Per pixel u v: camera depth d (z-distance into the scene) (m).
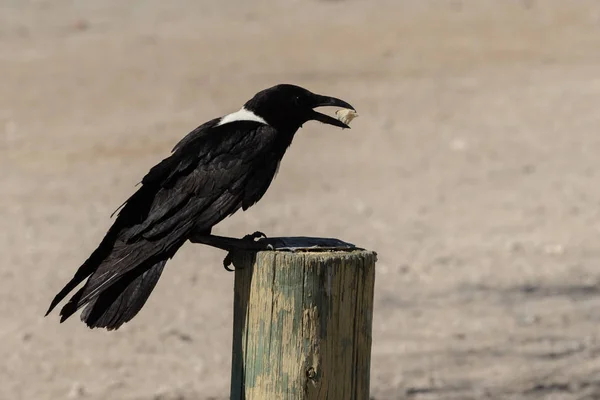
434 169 18.12
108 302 5.90
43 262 13.84
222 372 10.37
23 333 11.48
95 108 22.98
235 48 28.56
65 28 31.55
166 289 12.77
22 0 35.56
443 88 24.03
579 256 13.36
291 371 5.50
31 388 9.98
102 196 16.98
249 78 25.06
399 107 22.55
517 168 17.89
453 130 20.64
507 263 13.19
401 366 10.23
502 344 10.75
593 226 14.57
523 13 31.59
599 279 12.52
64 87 24.89
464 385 9.77
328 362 5.52
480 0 33.84
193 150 6.79
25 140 20.67
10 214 16.08
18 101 23.72
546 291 12.23
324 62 26.72
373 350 10.65
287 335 5.48
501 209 15.61
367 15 32.41
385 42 28.72
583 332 11.02
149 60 27.42
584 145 19.09
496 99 22.86
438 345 10.76
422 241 14.19
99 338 11.34
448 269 13.05
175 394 9.76
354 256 5.53
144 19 32.72
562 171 17.56
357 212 15.63
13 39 30.25
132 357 10.78
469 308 11.77
